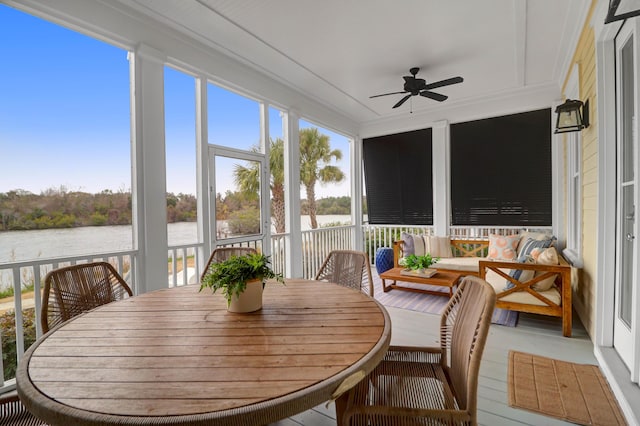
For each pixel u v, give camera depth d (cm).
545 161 485
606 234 241
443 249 509
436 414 111
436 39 339
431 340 291
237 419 78
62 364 104
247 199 410
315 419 183
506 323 321
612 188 237
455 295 154
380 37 335
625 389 188
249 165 416
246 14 294
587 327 295
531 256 336
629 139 221
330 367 100
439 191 564
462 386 122
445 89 482
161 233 302
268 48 356
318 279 245
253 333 127
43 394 88
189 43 331
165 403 83
